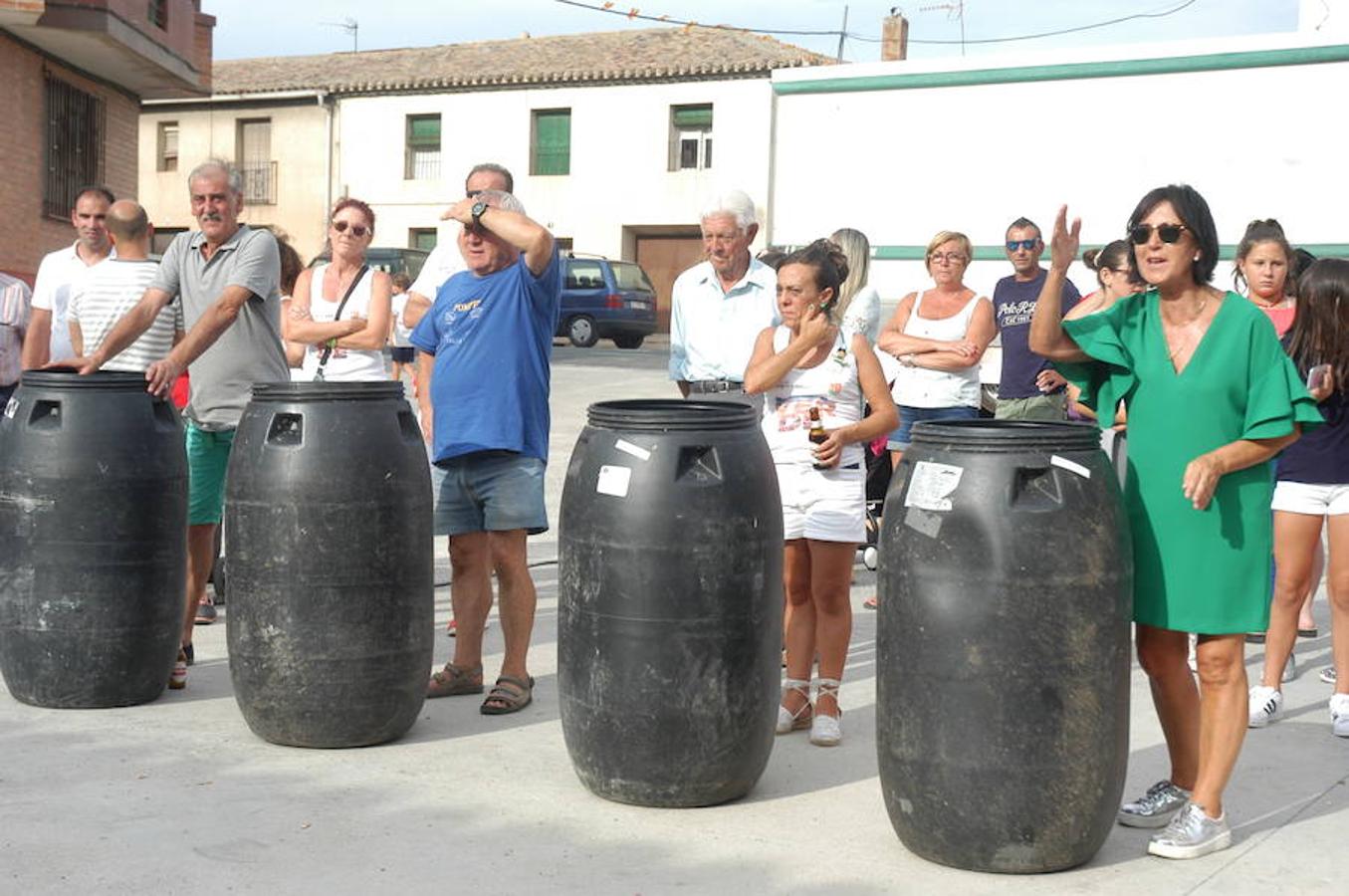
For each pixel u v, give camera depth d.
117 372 6.15
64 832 4.51
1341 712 5.93
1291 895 4.17
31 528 5.90
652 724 4.76
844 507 5.59
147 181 41.47
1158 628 4.53
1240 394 4.36
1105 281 7.52
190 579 6.70
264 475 5.40
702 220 6.43
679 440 4.81
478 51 41.12
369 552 5.41
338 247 7.06
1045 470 4.22
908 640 4.29
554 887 4.14
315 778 5.13
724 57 37.16
